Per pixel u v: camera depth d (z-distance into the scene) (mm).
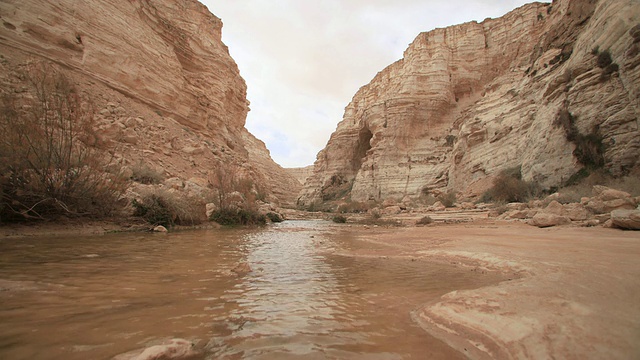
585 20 24719
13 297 3096
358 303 3410
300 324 2727
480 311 2883
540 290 3414
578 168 18031
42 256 5414
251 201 20328
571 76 20219
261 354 2094
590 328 2318
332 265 5957
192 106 31453
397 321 2850
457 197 32031
